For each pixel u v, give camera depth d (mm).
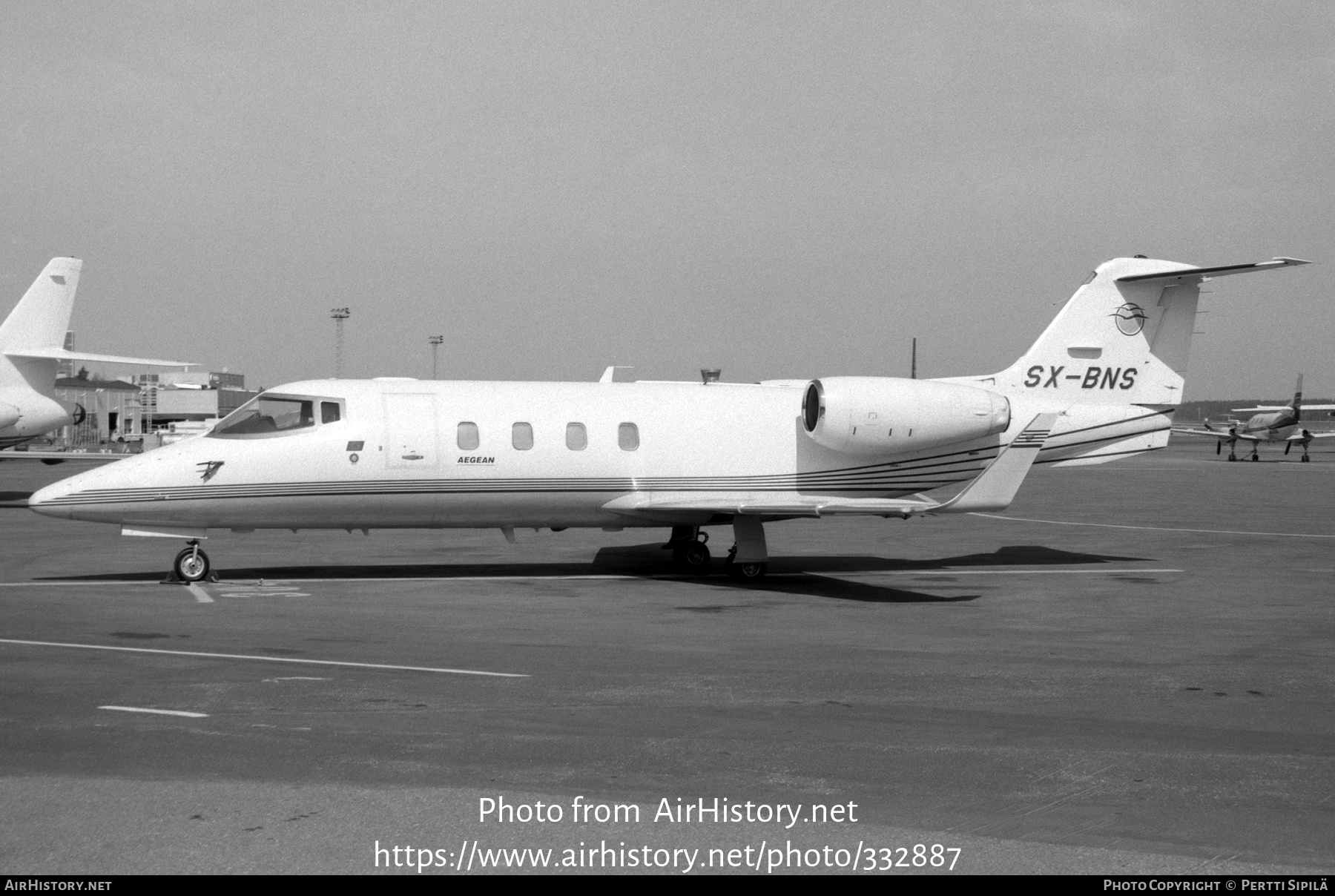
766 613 15234
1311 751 8688
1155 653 12641
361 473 18047
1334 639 13555
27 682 10531
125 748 8375
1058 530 28219
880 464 20109
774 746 8656
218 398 82688
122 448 72938
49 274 33531
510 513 18922
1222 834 6918
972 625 14469
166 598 16125
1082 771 8109
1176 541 25609
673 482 19250
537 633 13516
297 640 12820
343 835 6746
